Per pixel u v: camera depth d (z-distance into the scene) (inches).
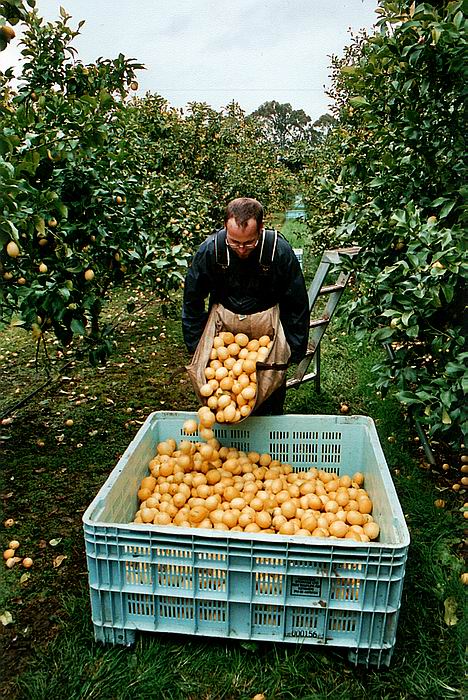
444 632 99.5
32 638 99.1
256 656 93.9
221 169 426.6
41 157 122.9
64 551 121.3
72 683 89.5
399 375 128.6
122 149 164.1
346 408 187.3
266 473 128.0
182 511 110.0
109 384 213.2
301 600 89.0
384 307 133.3
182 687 88.9
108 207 152.3
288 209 885.2
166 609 93.0
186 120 401.7
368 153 143.2
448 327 133.6
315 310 313.6
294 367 224.8
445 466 149.6
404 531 87.6
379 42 116.6
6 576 113.7
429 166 128.9
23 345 255.8
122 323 291.1
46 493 142.1
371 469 121.0
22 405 193.2
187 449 129.3
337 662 93.0
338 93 379.9
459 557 118.5
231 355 124.5
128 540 88.2
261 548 86.2
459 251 103.3
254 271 118.0
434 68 114.5
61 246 130.1
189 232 245.3
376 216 144.5
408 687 89.0
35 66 159.0
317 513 111.3
